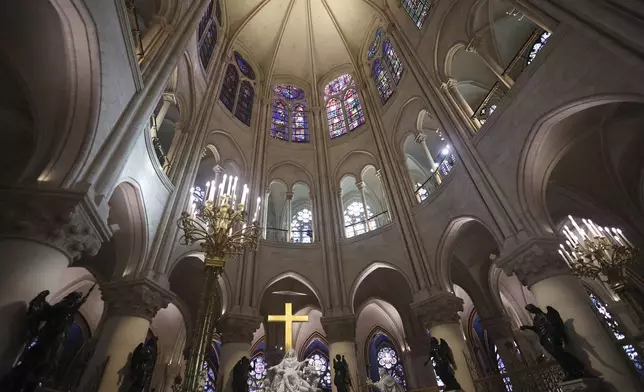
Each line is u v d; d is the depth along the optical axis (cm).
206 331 710
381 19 2386
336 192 2166
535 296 1090
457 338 1404
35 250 670
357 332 2488
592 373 906
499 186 1279
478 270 1953
